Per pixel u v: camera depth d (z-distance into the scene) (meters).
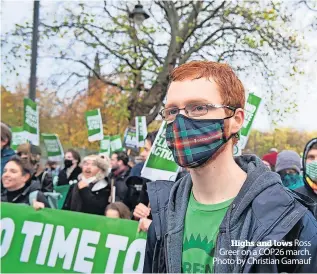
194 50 13.70
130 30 14.22
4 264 3.29
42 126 19.34
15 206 3.33
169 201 1.62
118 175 6.29
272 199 1.39
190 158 1.43
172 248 1.54
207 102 1.43
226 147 1.47
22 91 14.72
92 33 14.60
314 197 3.13
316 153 3.15
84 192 4.54
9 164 3.81
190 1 14.06
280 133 10.38
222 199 1.49
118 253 3.14
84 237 3.21
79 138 18.64
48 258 3.25
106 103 16.22
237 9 12.49
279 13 11.28
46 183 6.07
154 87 14.91
